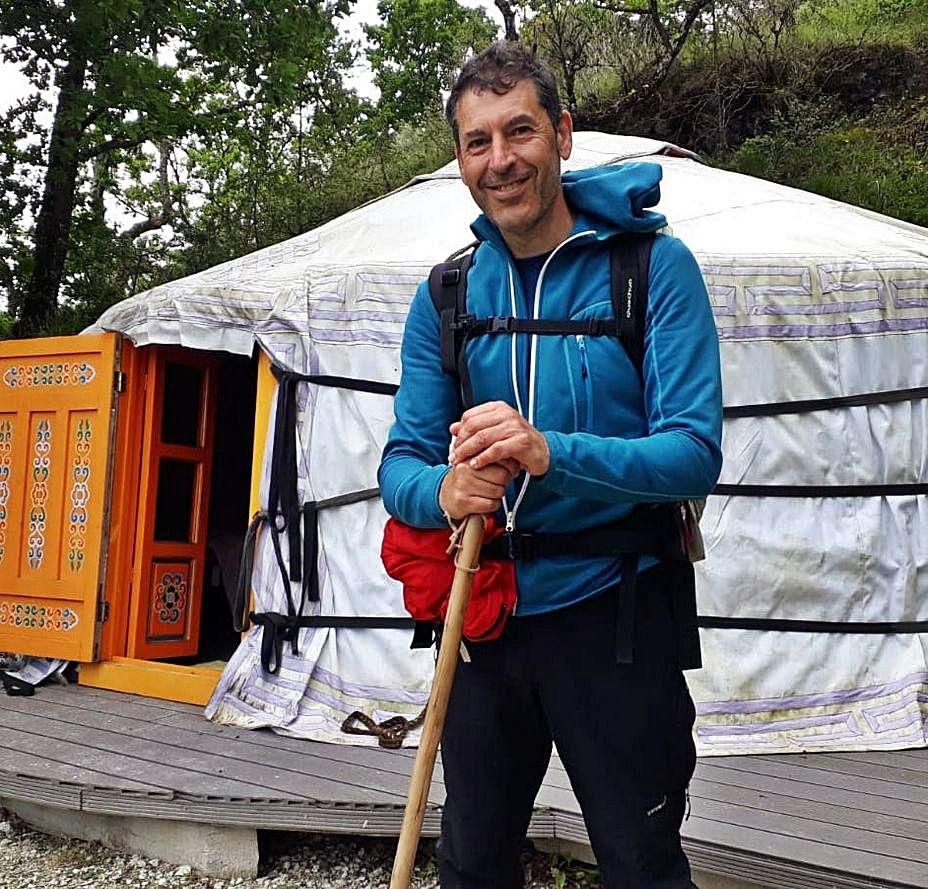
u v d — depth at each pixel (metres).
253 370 7.20
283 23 14.34
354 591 4.66
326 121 18.81
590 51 13.96
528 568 1.79
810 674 4.46
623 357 1.78
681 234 5.02
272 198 14.34
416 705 4.50
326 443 4.74
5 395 5.83
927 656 4.53
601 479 1.62
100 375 5.52
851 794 3.63
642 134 13.28
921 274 4.71
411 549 1.85
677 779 1.80
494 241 1.89
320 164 16.05
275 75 14.53
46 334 13.68
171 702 5.15
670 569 1.83
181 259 15.36
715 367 1.76
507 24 14.05
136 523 5.58
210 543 6.53
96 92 13.02
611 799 1.76
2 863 3.59
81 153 14.02
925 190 10.58
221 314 5.07
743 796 3.59
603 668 1.77
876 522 4.57
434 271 1.99
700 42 13.69
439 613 1.85
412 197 6.06
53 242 14.13
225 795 3.50
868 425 4.61
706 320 1.78
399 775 3.82
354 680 4.62
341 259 5.23
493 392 1.83
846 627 4.52
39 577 5.61
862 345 4.63
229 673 4.80
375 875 3.49
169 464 5.75
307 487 4.77
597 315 1.79
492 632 1.77
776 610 4.50
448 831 1.94
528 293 1.86
